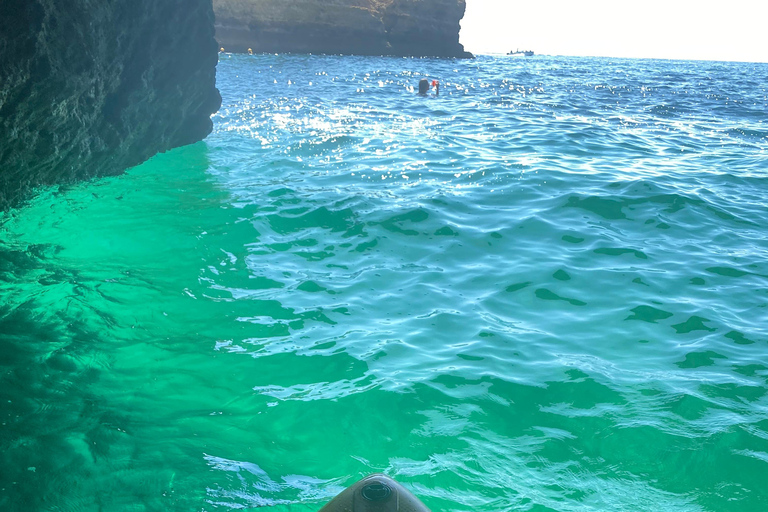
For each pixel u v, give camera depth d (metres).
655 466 3.70
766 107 25.03
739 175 10.80
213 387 4.43
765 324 5.49
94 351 4.79
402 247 7.20
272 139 13.22
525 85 33.03
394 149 12.50
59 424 3.88
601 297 5.97
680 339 5.21
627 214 8.44
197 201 8.57
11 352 4.64
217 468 3.58
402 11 62.16
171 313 5.48
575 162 11.52
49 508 3.19
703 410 4.22
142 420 4.00
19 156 7.33
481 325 5.38
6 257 6.35
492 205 8.69
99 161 9.28
